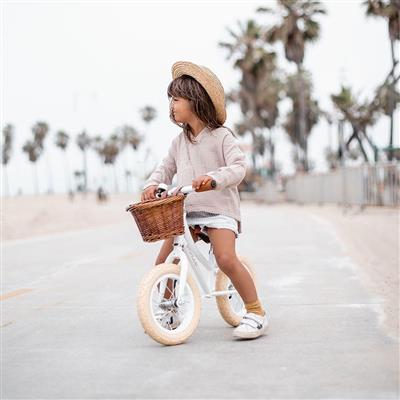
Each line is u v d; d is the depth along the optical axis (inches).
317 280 254.7
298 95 2807.6
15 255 395.5
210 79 158.9
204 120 159.9
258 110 2466.8
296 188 1471.5
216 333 169.0
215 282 173.3
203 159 161.0
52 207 1310.3
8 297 241.9
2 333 180.4
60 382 130.2
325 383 123.2
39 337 173.5
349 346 151.2
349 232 485.4
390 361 137.6
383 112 1624.0
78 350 156.8
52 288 260.5
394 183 653.9
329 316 186.2
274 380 126.0
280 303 208.5
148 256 366.9
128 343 162.2
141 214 151.2
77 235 565.0
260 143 3319.4
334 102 1867.6
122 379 130.5
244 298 162.2
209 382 126.0
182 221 154.7
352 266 293.1
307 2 1760.6
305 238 448.8
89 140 5812.0
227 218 158.7
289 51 1776.6
